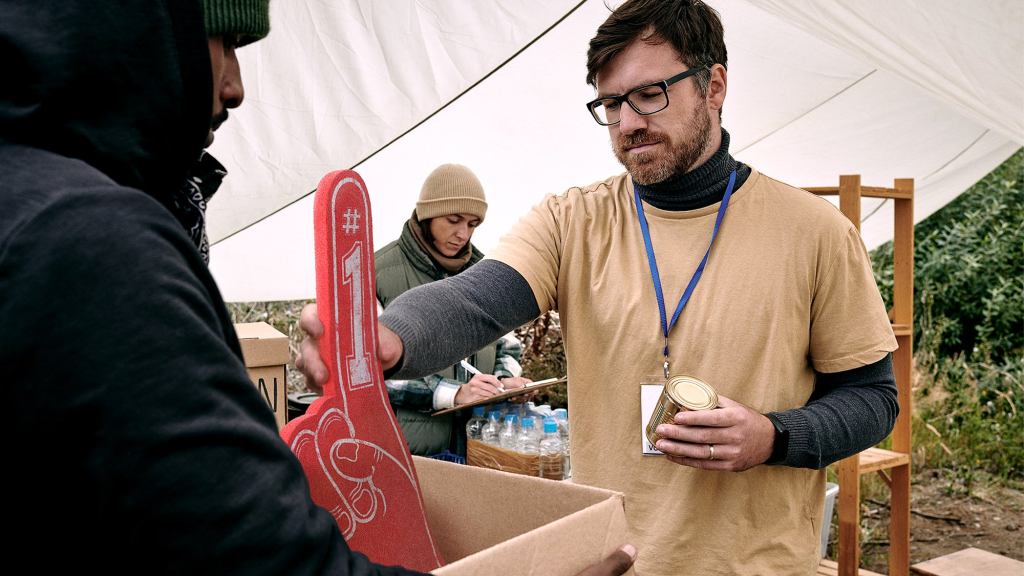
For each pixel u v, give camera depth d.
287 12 2.27
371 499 0.87
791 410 1.41
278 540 0.52
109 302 0.48
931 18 2.54
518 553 0.74
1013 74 2.68
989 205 6.72
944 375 6.25
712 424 1.29
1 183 0.50
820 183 4.59
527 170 3.58
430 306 1.29
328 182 0.82
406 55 2.40
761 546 1.43
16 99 0.54
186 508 0.48
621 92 1.47
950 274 6.59
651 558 1.46
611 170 3.67
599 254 1.58
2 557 0.50
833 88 3.60
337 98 2.50
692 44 1.44
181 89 0.60
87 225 0.49
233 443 0.51
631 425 1.51
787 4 2.63
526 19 2.32
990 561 3.14
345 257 0.85
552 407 4.32
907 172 4.51
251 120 2.54
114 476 0.47
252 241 3.40
